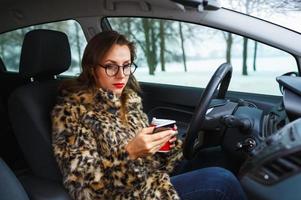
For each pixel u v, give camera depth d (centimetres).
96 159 146
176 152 181
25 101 161
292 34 216
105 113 156
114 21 281
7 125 255
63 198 149
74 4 281
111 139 150
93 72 160
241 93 249
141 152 144
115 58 158
